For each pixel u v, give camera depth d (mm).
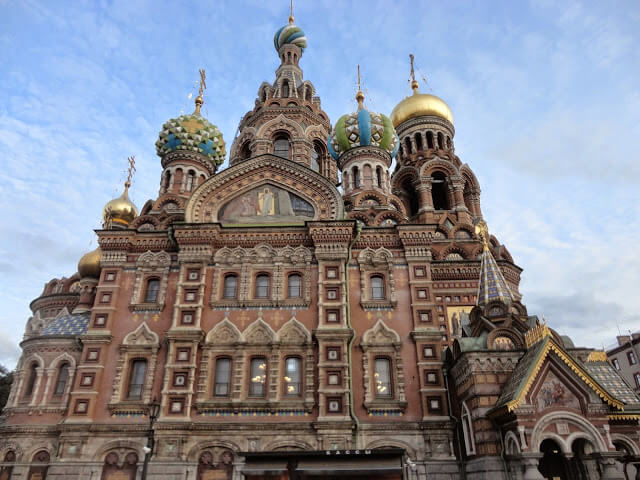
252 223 32219
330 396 25969
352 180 40812
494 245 42062
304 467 19031
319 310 28172
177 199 39344
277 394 26406
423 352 27516
